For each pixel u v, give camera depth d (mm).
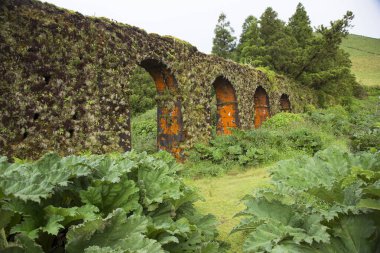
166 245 2488
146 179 3053
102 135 6258
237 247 3367
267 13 20344
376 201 2055
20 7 5230
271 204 2506
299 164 3658
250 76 12836
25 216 1926
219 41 25266
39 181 1854
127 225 1909
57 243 2137
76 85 5902
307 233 2174
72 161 2580
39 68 5383
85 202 2318
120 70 6730
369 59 51031
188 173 7074
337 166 3279
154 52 7695
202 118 9312
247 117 12094
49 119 5469
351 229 2188
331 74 18859
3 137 4867
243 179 6633
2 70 4938
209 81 9828
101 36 6430
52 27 5613
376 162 3197
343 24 17203
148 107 20953
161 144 8797
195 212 3428
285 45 18750
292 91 17484
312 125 12336
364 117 16172
